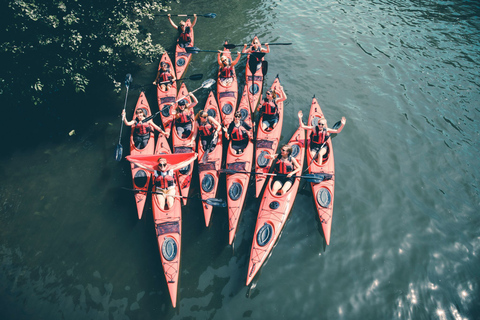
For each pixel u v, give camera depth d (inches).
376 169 301.6
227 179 277.0
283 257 241.0
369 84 398.6
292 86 395.2
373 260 239.5
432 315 213.2
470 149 319.6
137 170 282.8
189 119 321.7
